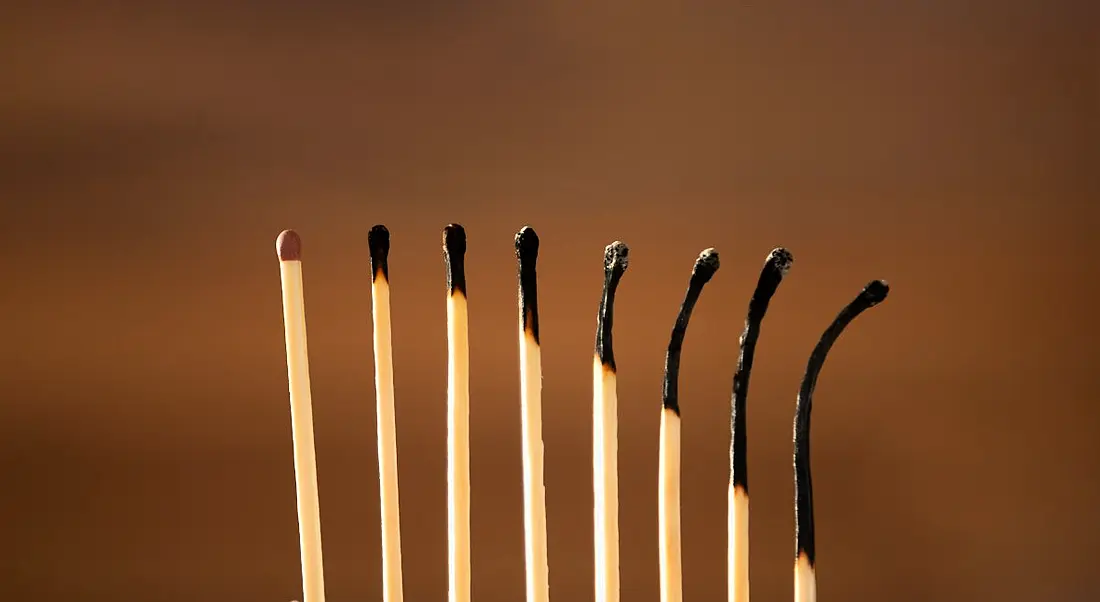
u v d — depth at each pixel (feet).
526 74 3.20
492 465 3.23
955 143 3.27
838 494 3.29
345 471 3.22
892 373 3.29
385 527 2.10
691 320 3.23
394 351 3.20
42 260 3.17
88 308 3.18
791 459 3.26
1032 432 3.31
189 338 3.19
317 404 3.19
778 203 3.24
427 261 3.19
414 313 3.20
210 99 3.15
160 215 3.17
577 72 3.20
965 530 3.31
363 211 3.18
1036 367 3.30
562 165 3.21
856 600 3.30
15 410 3.19
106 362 3.19
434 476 3.23
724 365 3.23
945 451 3.30
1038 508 3.32
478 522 3.25
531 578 2.08
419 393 3.21
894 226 3.26
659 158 3.21
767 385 3.26
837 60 3.24
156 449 3.21
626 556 3.25
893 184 3.26
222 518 3.22
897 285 3.27
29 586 3.21
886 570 3.30
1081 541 3.32
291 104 3.16
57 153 3.15
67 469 3.21
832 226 3.25
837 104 3.24
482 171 3.19
